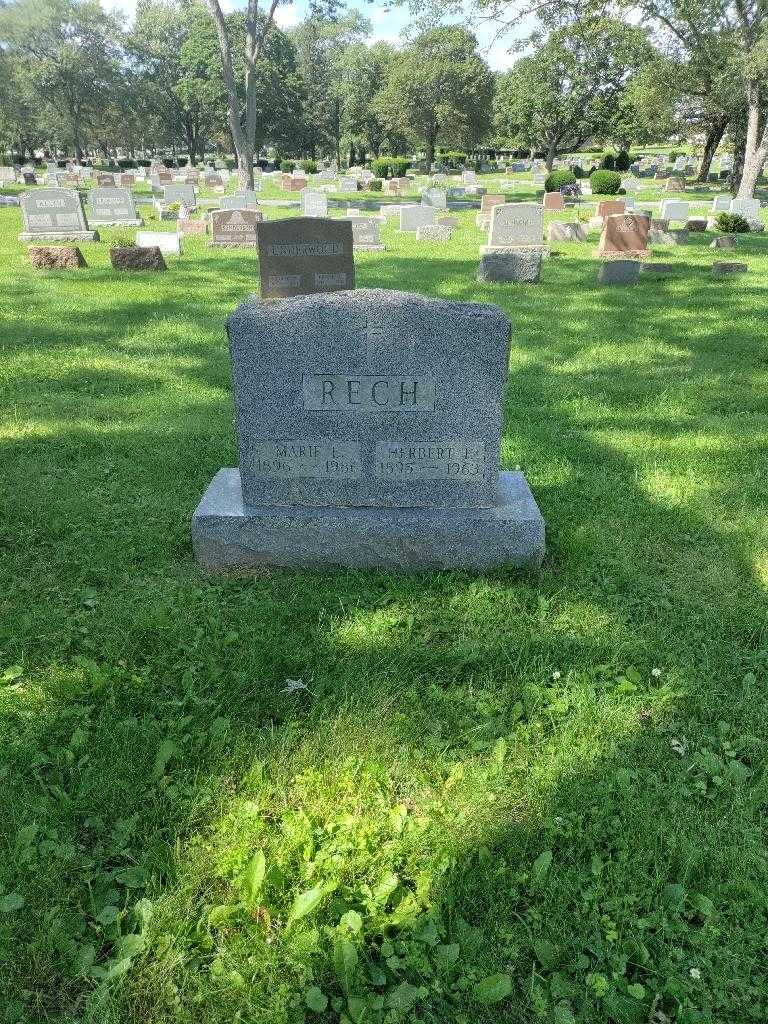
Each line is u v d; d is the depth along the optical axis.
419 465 4.07
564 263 16.45
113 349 8.87
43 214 19.00
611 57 49.69
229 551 4.17
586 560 4.34
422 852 2.52
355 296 3.70
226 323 3.73
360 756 2.90
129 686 3.25
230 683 3.27
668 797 2.74
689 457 5.95
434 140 66.56
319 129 83.94
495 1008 2.10
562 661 3.51
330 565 4.20
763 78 29.02
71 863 2.44
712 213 29.30
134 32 74.38
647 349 9.31
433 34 57.53
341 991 2.14
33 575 4.10
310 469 4.08
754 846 2.56
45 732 2.99
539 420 6.84
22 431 6.19
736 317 11.12
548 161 60.28
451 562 4.20
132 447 5.93
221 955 2.19
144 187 44.38
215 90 63.66
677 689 3.31
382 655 3.49
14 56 66.50
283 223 11.92
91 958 2.16
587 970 2.20
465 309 3.71
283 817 2.59
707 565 4.35
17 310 10.73
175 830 2.55
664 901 2.37
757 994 2.14
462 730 3.08
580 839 2.58
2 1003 2.06
